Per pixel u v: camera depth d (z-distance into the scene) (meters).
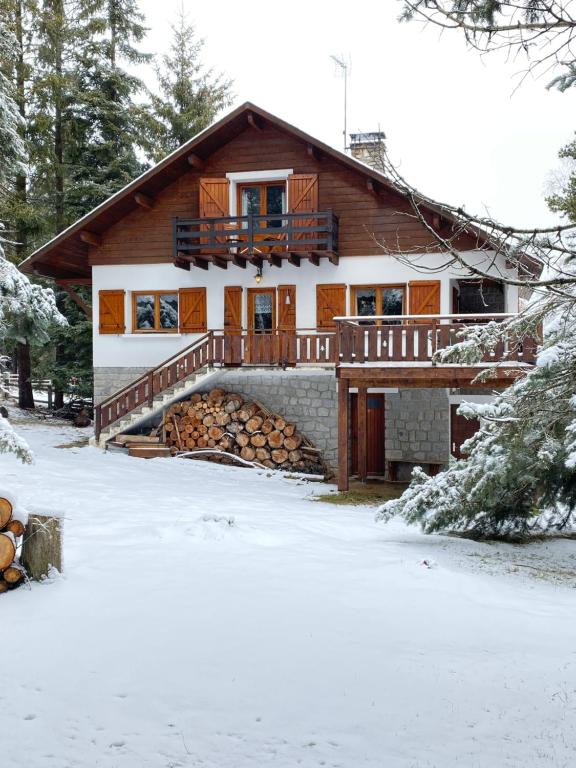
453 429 17.89
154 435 19.03
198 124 29.48
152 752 3.92
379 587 7.12
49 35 23.55
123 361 20.23
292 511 12.05
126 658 5.13
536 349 13.76
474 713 4.42
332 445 18.55
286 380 18.86
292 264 19.06
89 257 20.36
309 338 18.02
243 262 19.14
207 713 4.37
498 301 19.03
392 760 3.86
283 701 4.54
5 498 6.69
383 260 18.48
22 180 24.02
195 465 17.69
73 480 13.48
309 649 5.38
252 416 18.28
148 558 7.77
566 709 4.48
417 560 8.22
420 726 4.25
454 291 18.41
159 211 20.03
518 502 10.37
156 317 20.33
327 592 6.84
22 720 4.27
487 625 6.16
